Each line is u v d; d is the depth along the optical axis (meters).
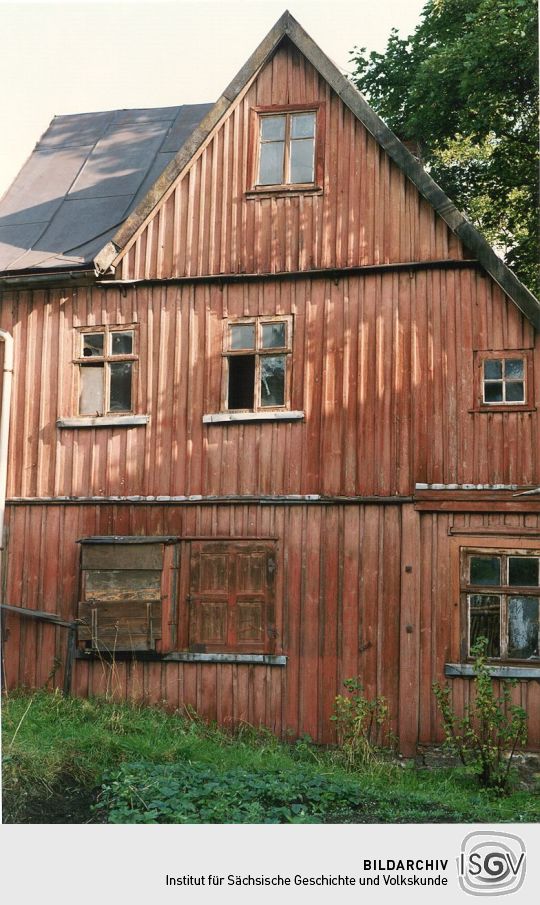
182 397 14.82
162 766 11.45
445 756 13.12
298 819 10.23
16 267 15.41
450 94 19.94
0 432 14.94
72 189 17.14
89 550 14.52
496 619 13.30
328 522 14.04
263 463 14.34
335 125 14.73
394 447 13.88
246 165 14.98
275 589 14.07
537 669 12.95
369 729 13.45
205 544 14.40
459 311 13.92
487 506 13.41
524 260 21.22
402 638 13.48
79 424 15.15
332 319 14.38
